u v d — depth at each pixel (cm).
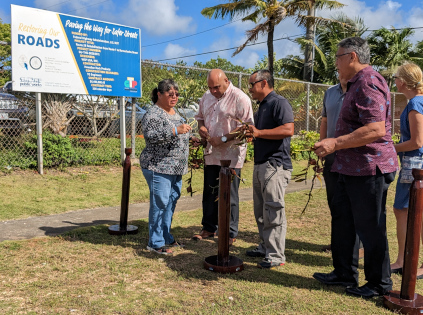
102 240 422
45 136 734
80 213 543
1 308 264
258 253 392
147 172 386
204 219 452
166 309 270
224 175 337
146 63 850
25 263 347
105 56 779
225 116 431
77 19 736
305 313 269
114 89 797
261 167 362
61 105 795
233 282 321
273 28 1518
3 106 736
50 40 706
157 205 386
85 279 318
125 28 802
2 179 651
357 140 272
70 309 266
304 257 391
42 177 692
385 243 293
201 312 266
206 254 392
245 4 1521
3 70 809
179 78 963
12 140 736
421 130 326
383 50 2319
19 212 526
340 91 374
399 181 356
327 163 386
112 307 271
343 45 290
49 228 464
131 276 327
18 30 669
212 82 412
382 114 271
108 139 876
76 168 767
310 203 639
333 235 321
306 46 2066
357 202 291
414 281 275
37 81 694
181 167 391
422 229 354
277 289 308
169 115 387
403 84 342
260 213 387
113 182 721
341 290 311
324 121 412
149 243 392
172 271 341
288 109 357
